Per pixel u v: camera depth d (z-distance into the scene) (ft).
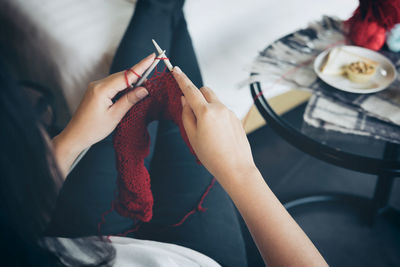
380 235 3.84
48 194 0.92
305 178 4.42
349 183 4.33
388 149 2.29
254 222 1.21
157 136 2.58
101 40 3.26
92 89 1.51
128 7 3.63
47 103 2.24
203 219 2.21
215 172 1.26
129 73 1.53
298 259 1.16
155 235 2.14
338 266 3.64
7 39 3.31
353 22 2.85
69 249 1.23
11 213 0.80
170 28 3.04
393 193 4.19
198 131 1.26
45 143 0.91
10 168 0.76
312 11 4.83
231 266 2.02
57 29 3.28
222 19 4.62
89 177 1.93
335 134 2.39
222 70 4.26
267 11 4.76
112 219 1.98
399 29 2.70
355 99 2.47
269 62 2.83
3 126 0.73
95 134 1.57
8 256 0.83
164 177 2.40
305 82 2.64
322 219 4.02
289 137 2.50
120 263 1.38
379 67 2.66
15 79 0.77
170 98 1.82
